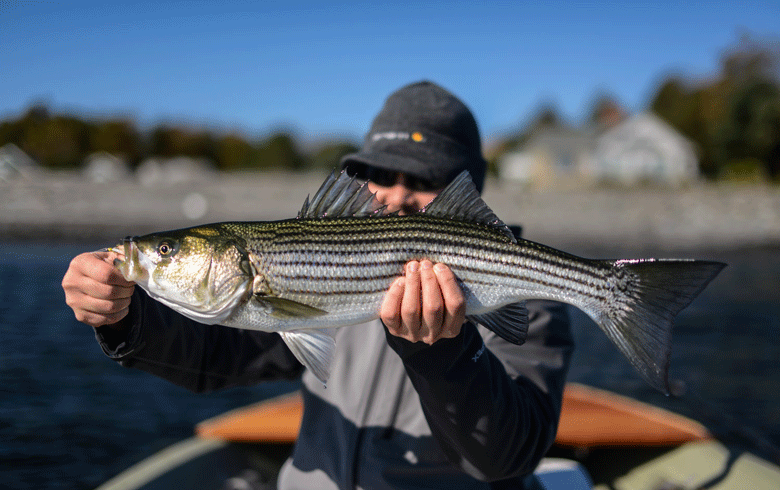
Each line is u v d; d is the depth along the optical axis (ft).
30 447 6.09
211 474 3.83
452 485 2.17
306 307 2.04
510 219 31.22
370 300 2.09
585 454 4.27
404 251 2.10
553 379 2.30
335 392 2.37
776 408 7.59
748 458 3.84
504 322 2.15
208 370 2.42
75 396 7.57
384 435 2.21
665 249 26.94
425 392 1.92
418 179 2.60
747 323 12.51
